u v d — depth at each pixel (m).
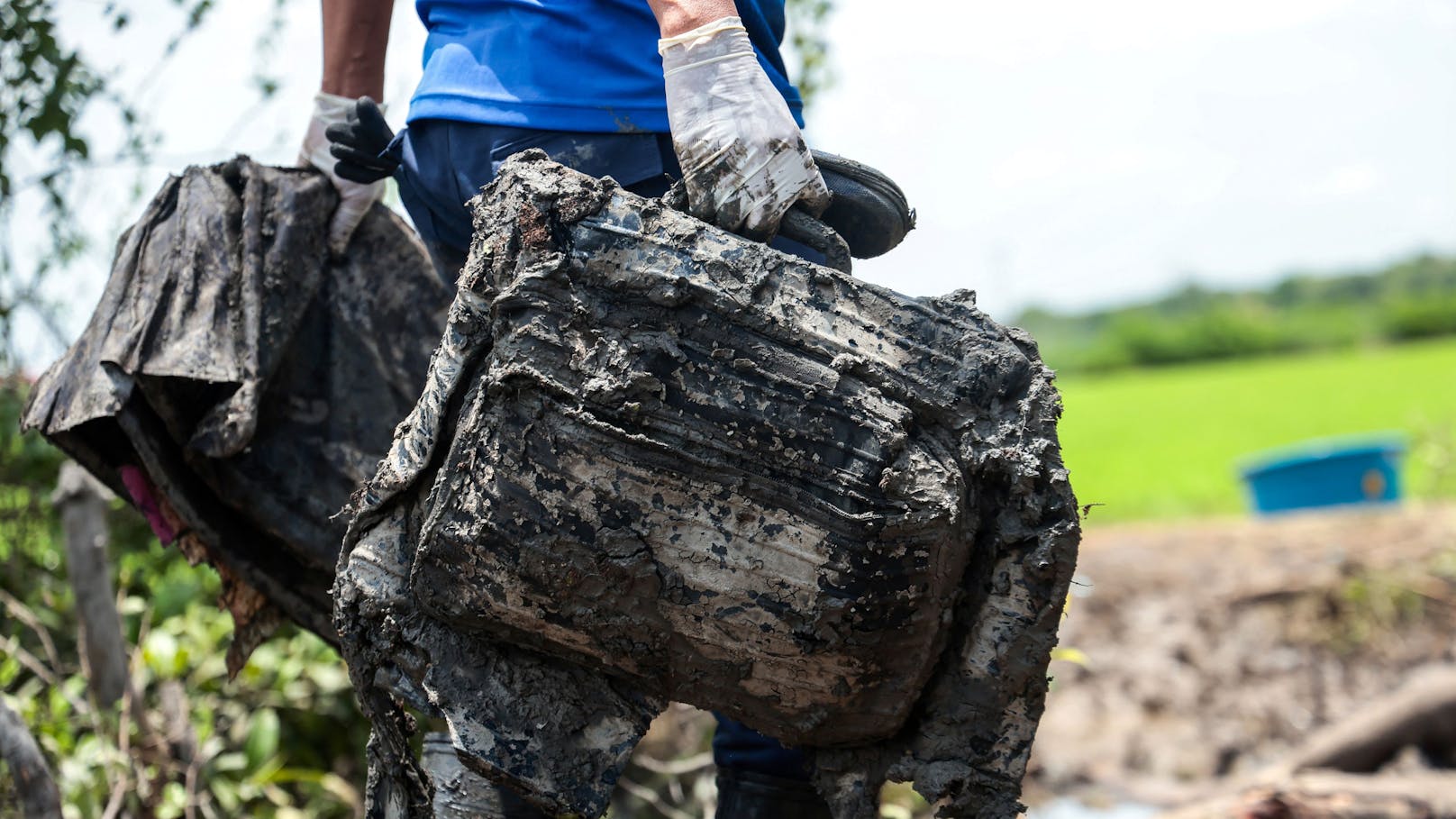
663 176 1.59
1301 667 6.38
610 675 1.41
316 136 2.01
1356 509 8.84
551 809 1.42
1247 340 43.50
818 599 1.31
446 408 1.39
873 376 1.33
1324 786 3.53
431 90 1.66
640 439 1.29
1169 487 13.77
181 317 1.82
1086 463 17.52
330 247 1.97
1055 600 1.35
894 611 1.32
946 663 1.40
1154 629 6.89
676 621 1.33
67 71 2.89
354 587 1.44
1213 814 3.54
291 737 3.24
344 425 1.93
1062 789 5.43
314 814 3.06
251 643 2.05
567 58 1.58
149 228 1.91
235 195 1.95
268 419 1.89
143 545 3.51
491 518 1.32
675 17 1.44
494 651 1.42
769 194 1.41
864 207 1.55
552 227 1.34
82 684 2.94
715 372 1.32
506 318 1.33
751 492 1.31
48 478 3.43
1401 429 17.83
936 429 1.34
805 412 1.31
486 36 1.63
